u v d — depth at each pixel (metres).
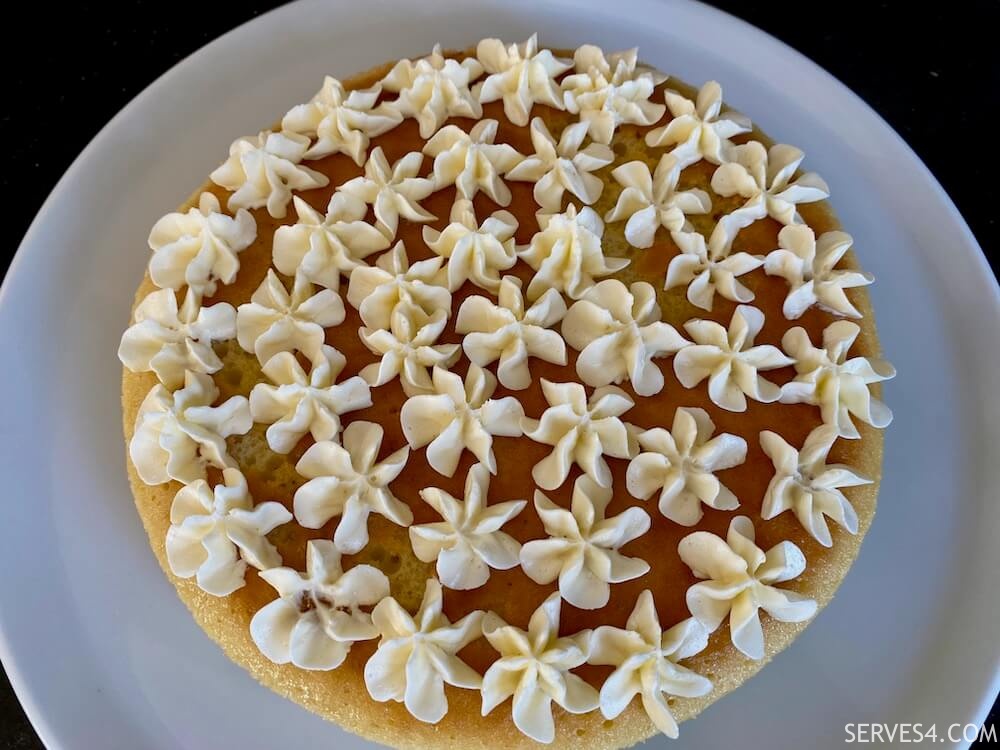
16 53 0.31
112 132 0.27
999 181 0.31
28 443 0.24
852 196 0.28
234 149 0.24
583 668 0.19
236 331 0.22
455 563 0.19
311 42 0.29
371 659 0.19
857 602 0.24
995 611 0.23
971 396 0.26
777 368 0.23
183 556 0.20
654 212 0.24
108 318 0.26
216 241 0.23
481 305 0.22
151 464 0.21
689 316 0.23
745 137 0.26
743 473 0.21
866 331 0.24
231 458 0.21
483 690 0.18
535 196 0.24
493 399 0.21
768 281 0.24
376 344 0.22
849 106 0.29
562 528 0.20
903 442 0.25
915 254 0.27
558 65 0.26
